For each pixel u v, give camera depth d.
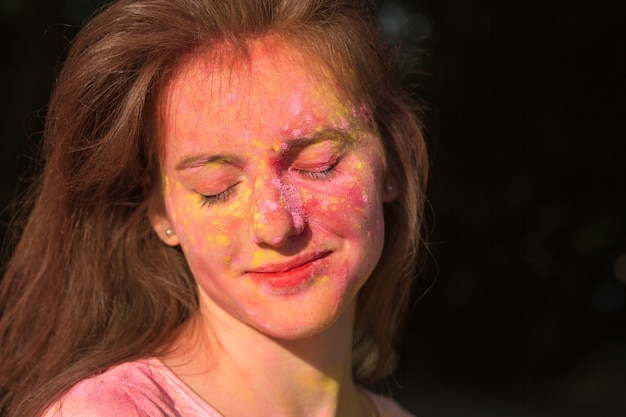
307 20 1.82
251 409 1.88
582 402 5.84
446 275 6.26
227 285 1.79
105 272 2.10
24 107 5.46
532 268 6.18
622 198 5.90
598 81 5.73
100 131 1.89
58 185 2.01
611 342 6.13
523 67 5.79
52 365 2.06
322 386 1.95
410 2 5.59
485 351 6.38
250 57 1.75
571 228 6.01
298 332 1.75
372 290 2.25
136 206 2.06
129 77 1.82
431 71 5.63
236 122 1.72
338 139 1.80
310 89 1.77
